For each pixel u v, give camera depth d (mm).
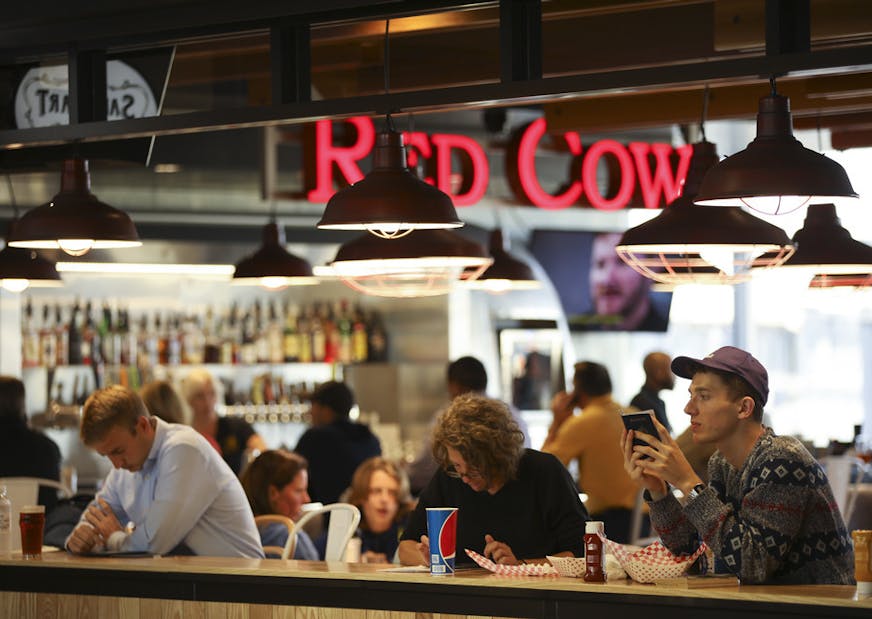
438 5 5316
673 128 12273
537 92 5031
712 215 5629
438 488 5383
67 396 12203
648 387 9688
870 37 5535
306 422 12820
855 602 3842
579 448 8938
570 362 12992
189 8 5688
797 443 4277
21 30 6039
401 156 5219
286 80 5574
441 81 6895
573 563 4516
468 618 4496
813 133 11383
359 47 6953
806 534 4223
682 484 4297
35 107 6184
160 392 8109
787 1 4684
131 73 6012
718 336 14664
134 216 11344
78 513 7117
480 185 10266
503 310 12836
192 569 5082
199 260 11586
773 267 6562
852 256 6609
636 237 5676
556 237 12898
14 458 8844
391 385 12719
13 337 11633
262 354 12727
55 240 5855
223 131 11219
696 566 4465
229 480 6027
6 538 5867
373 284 12859
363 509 7605
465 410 5062
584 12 6039
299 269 8812
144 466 6027
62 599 5355
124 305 12430
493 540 5070
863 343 15172
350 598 4742
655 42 6344
